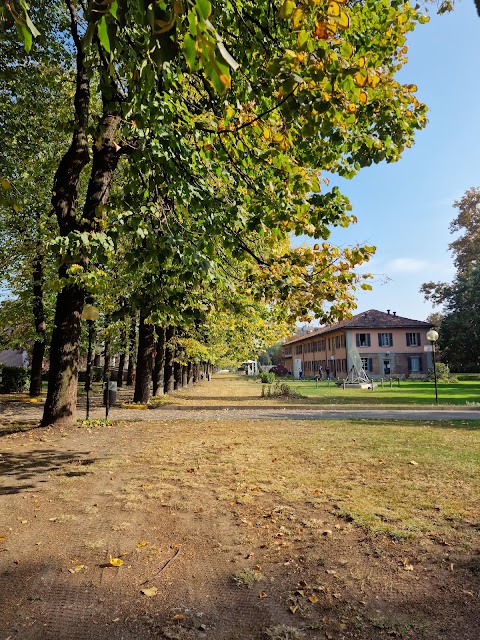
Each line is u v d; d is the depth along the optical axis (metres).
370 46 6.65
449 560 3.94
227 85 1.84
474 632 2.94
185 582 3.69
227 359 32.16
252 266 7.80
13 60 12.57
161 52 2.23
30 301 21.88
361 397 24.67
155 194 6.45
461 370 59.44
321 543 4.36
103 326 23.31
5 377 26.39
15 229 19.30
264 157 5.64
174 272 6.12
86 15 2.35
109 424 12.31
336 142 6.01
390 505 5.34
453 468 7.06
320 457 8.01
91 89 14.91
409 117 6.37
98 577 3.79
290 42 5.47
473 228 55.22
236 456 8.20
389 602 3.33
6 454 8.52
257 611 3.26
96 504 5.59
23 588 3.61
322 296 6.12
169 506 5.48
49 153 15.59
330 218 6.28
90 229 11.02
